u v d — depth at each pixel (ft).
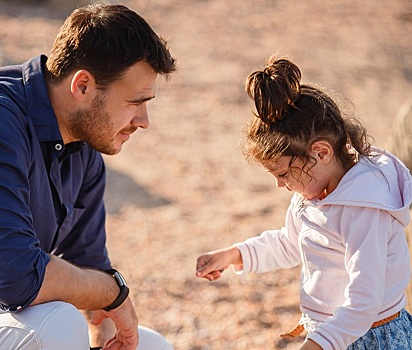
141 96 9.71
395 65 41.09
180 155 27.84
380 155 9.57
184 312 16.40
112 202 23.48
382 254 8.75
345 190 8.93
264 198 23.61
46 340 8.83
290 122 8.94
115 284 9.78
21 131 9.50
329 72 39.50
